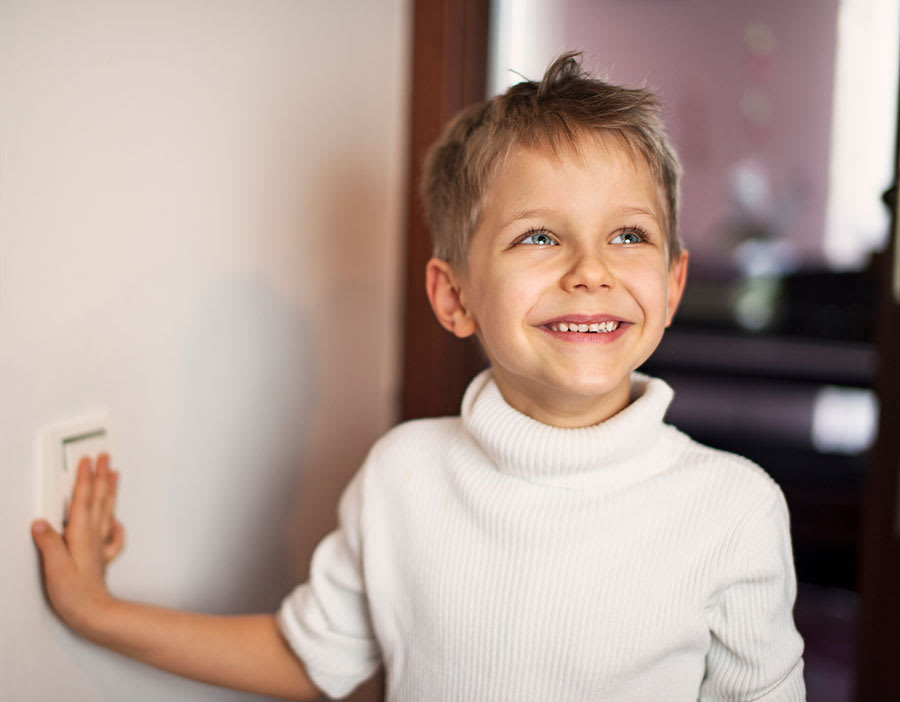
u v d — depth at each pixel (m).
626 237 0.77
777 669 0.75
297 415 1.15
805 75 4.84
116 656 0.82
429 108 1.38
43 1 0.67
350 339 1.31
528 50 4.41
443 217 0.92
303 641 0.86
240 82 0.96
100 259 0.75
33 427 0.68
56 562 0.71
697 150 4.98
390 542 0.85
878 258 1.99
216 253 0.93
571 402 0.79
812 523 2.73
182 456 0.90
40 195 0.67
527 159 0.77
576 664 0.75
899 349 1.32
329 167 1.19
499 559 0.78
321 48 1.14
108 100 0.75
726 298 4.47
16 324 0.66
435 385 1.42
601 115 0.77
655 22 4.95
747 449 3.32
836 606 2.34
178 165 0.86
